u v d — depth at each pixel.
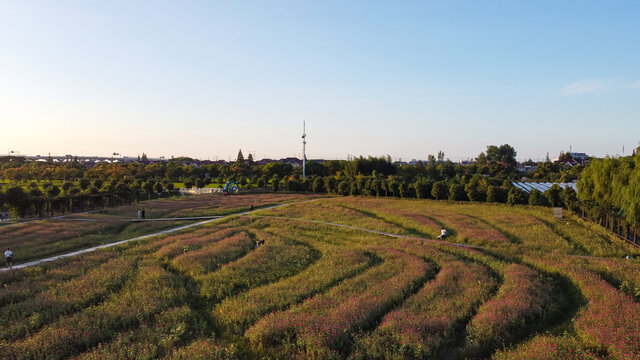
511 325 16.66
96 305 20.56
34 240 35.62
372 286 22.38
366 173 126.44
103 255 31.02
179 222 50.00
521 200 62.16
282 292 21.78
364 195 86.56
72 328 16.75
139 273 25.97
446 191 73.88
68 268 26.98
